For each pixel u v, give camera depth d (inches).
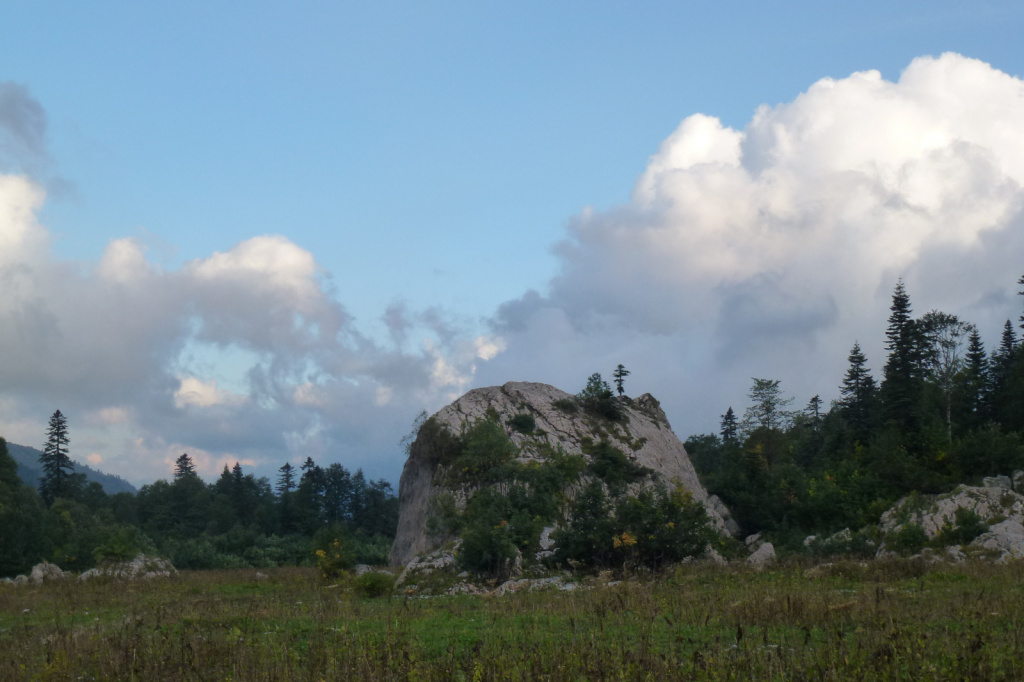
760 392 3619.6
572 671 527.8
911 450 2628.0
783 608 744.3
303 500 4020.7
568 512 1770.4
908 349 2935.5
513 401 2295.8
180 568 2709.2
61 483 4362.7
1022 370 2938.0
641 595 940.6
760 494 2488.9
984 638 570.3
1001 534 1556.3
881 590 833.5
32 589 1437.0
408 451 2218.3
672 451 2369.6
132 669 563.5
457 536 1718.8
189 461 5546.3
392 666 566.6
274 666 568.7
